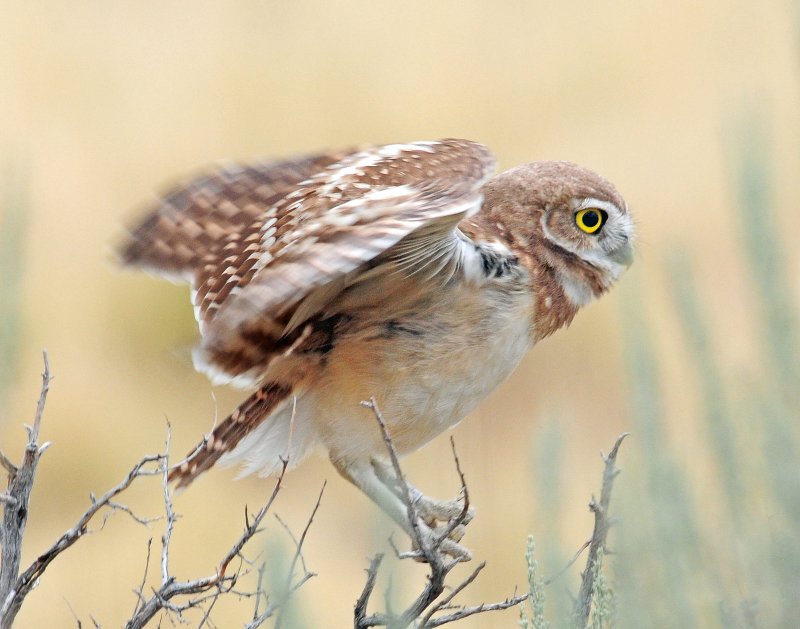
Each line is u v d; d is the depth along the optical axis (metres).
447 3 34.84
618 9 33.16
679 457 6.06
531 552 5.83
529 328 8.74
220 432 8.03
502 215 9.02
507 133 28.70
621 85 29.72
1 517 6.67
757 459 6.06
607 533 6.04
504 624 10.52
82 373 20.45
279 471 8.38
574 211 9.15
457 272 8.13
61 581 14.41
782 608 5.57
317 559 12.95
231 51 32.44
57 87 29.81
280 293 5.82
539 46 32.22
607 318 19.14
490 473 11.64
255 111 29.78
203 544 15.37
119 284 21.62
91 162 26.80
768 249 6.54
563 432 6.02
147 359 20.80
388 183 7.46
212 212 8.18
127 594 14.22
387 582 5.68
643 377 6.23
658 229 22.55
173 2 35.28
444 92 29.98
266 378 8.08
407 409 8.24
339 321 8.11
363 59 31.62
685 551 5.75
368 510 5.73
